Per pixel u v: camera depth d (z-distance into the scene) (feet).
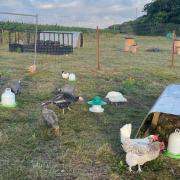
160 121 23.91
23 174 18.06
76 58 75.10
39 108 30.81
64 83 43.57
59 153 20.94
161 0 231.50
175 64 70.13
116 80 48.24
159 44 134.72
